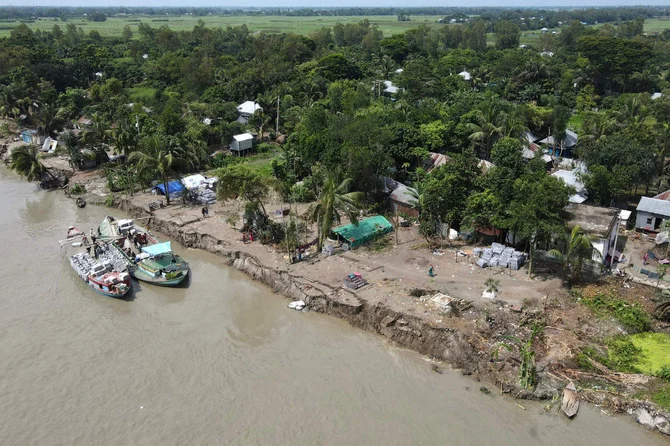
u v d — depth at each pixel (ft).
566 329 144.97
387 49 592.60
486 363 134.41
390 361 141.28
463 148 276.21
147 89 479.00
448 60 537.65
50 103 406.21
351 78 494.59
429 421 120.06
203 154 301.02
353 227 205.46
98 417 121.39
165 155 247.50
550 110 327.67
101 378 134.62
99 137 310.86
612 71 449.06
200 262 200.44
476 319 147.84
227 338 152.46
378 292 164.25
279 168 271.28
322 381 133.90
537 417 120.26
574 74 456.45
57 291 176.86
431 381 132.98
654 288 162.50
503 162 198.80
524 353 127.85
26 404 125.39
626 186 221.66
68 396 128.06
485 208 185.37
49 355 143.64
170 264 187.62
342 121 259.80
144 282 184.03
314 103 374.84
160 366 139.64
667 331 147.02
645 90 449.06
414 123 286.66
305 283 173.17
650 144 240.32
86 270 182.39
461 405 124.77
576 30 647.15
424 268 180.45
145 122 337.52
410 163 263.90
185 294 177.27
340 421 120.26
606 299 156.46
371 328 154.81
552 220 164.25
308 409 124.06
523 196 172.55
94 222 238.48
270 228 203.41
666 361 133.80
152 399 127.24
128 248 202.59
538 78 434.30
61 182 289.12
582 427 116.78
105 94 443.73
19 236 221.05
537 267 178.81
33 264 195.11
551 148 309.22
